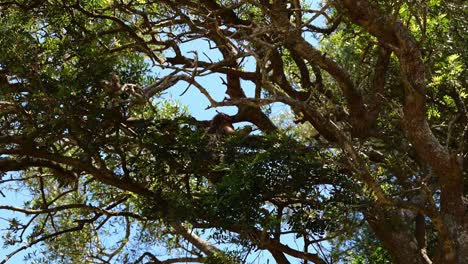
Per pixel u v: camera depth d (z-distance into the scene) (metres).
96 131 11.67
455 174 11.02
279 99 10.63
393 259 11.77
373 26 11.17
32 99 11.39
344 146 10.88
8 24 11.81
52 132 11.69
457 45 13.12
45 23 12.66
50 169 13.44
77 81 11.34
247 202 10.98
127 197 13.45
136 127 11.82
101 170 12.11
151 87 10.90
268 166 11.09
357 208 11.45
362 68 13.66
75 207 13.12
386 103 12.75
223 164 11.38
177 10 12.34
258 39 10.89
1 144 12.05
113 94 11.17
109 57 11.77
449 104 14.17
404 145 12.88
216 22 11.05
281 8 11.44
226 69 12.90
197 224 11.35
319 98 12.74
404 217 11.94
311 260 11.71
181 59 12.98
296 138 12.20
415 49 11.01
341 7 11.24
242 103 10.45
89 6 13.11
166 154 11.84
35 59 11.60
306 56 11.73
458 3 12.59
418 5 11.43
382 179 12.53
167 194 11.95
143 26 13.14
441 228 10.82
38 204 13.75
